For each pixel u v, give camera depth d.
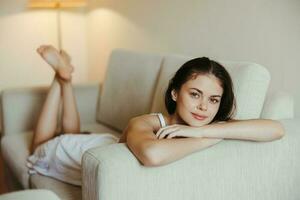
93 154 0.96
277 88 1.54
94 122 2.24
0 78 2.90
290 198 1.23
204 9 1.84
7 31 2.85
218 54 1.80
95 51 3.07
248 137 1.06
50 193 0.88
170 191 1.00
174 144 0.96
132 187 0.94
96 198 0.94
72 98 1.79
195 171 1.03
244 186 1.12
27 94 2.03
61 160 1.37
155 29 2.24
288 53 1.46
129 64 1.95
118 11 2.64
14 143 1.81
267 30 1.54
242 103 1.19
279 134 1.09
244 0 1.61
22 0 2.86
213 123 1.08
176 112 1.13
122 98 1.93
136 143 0.96
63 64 1.74
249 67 1.21
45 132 1.69
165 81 1.58
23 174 1.52
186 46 2.00
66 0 2.63
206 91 1.05
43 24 2.98
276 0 1.48
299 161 1.22
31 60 2.98
